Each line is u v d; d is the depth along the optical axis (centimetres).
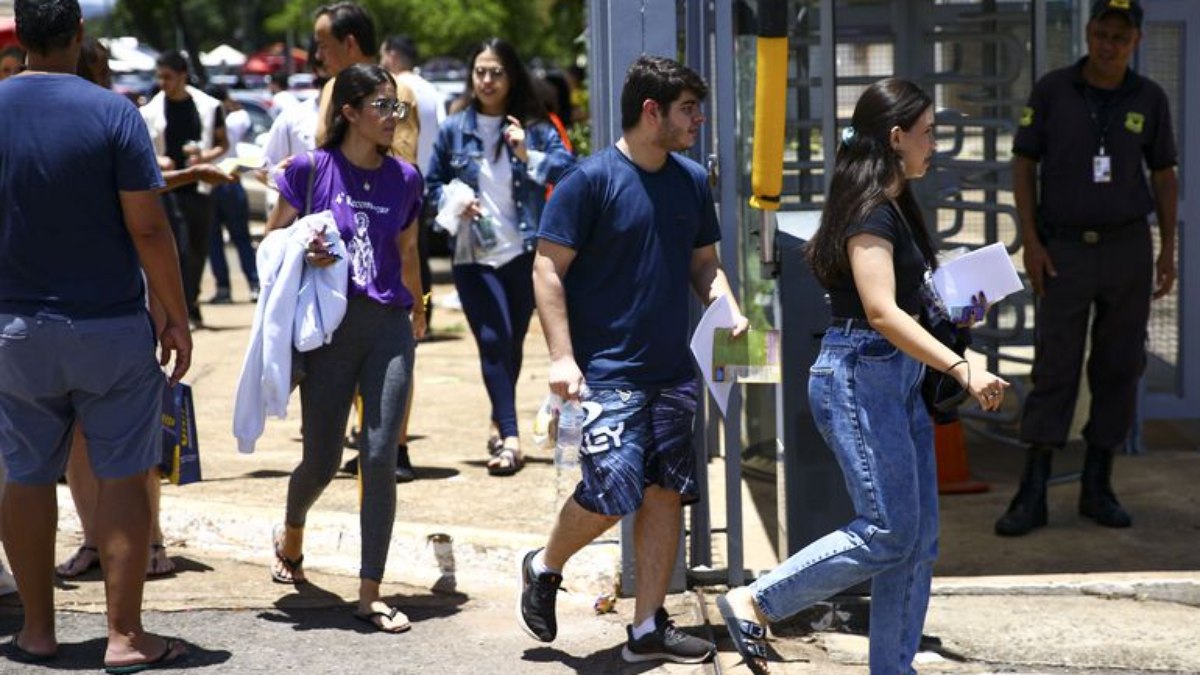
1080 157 1391
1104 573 1272
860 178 956
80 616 1199
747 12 1324
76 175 1033
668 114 1037
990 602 1229
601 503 1051
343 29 1475
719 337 1099
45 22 1041
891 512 965
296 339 1159
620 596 1238
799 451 1185
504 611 1223
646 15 1170
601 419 1053
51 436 1083
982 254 959
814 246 976
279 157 1534
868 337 965
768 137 1134
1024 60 1691
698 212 1079
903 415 972
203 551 1369
